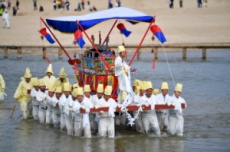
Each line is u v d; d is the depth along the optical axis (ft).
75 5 381.19
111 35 262.47
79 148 91.30
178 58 226.38
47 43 255.29
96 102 94.32
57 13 340.39
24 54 237.25
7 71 188.03
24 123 110.22
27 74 113.09
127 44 243.60
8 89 151.64
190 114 118.32
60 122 104.01
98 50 105.70
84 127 96.22
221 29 286.05
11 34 278.05
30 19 323.16
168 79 168.96
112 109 93.81
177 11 339.98
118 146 92.22
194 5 375.86
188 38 266.57
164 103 96.32
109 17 102.32
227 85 157.89
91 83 103.04
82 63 107.34
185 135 99.86
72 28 103.81
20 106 124.47
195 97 138.82
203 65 203.92
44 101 108.47
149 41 256.32
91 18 103.91
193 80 166.91
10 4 376.68
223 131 103.14
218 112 120.16
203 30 283.79
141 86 96.32
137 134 99.55
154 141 95.45
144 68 194.59
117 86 101.81
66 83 99.04
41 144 94.32
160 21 305.94
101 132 97.04
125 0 388.57
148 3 381.19
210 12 333.83
